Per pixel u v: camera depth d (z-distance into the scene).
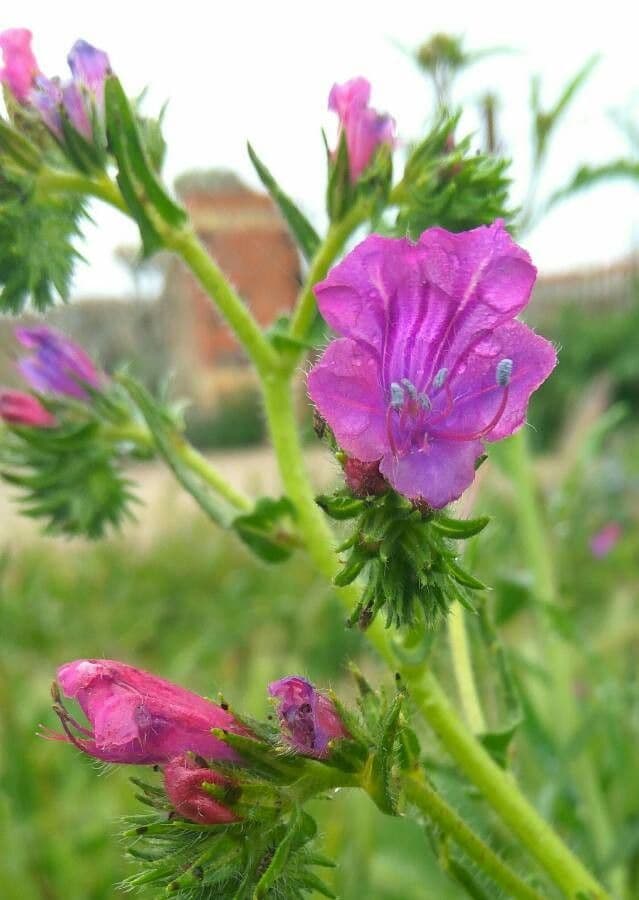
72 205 0.11
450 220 0.10
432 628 0.08
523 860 0.11
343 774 0.08
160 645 0.32
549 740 0.13
